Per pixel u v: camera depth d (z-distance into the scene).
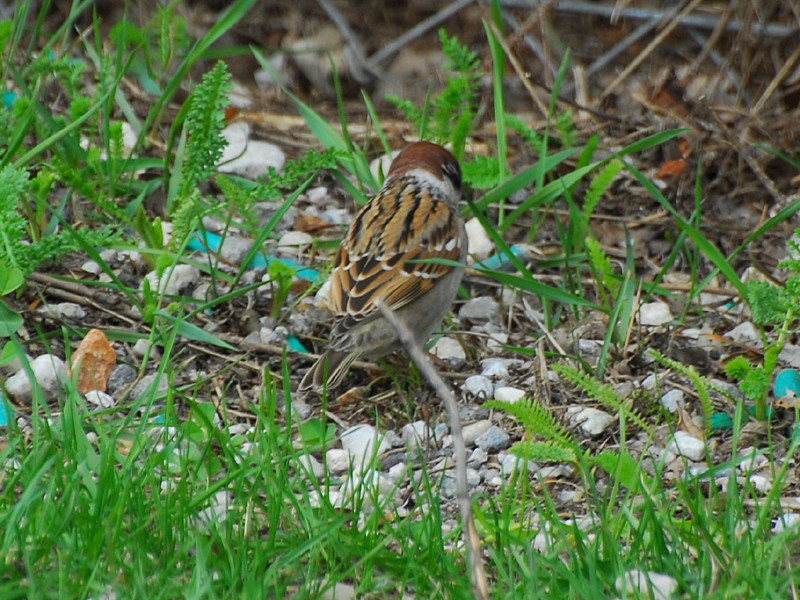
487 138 14.36
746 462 9.02
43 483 7.50
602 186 11.85
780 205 12.79
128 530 7.07
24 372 9.72
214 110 11.52
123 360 10.21
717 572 6.86
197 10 16.20
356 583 6.90
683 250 12.67
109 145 12.12
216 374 10.06
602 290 11.03
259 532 7.48
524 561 7.12
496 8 13.75
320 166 11.52
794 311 9.37
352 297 9.87
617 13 14.40
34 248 10.30
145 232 11.34
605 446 9.48
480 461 9.23
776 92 14.12
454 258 10.28
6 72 12.69
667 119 13.77
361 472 8.02
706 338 10.98
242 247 12.10
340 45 15.80
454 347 10.96
